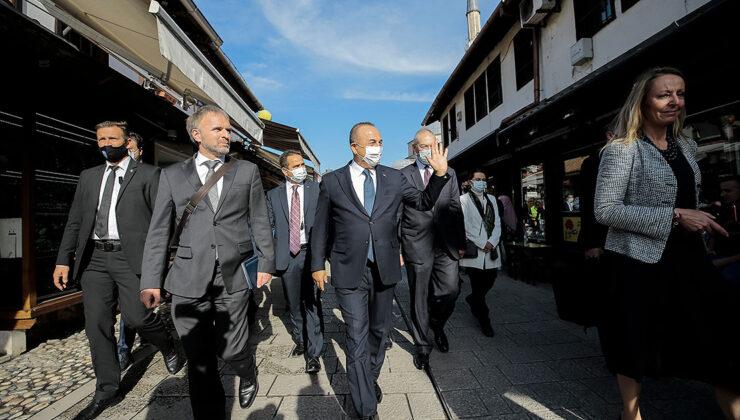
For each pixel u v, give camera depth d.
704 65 2.92
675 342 1.61
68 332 4.23
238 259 2.21
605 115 4.37
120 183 2.69
